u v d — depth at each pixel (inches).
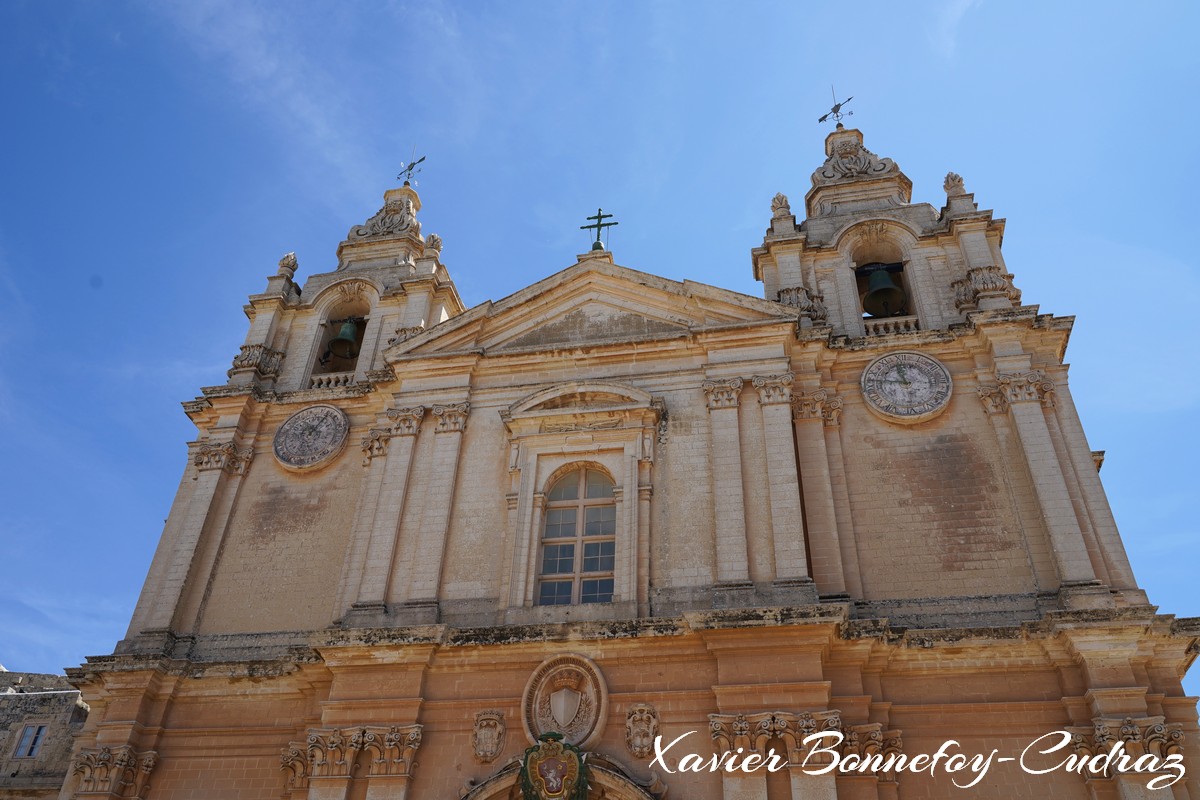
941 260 959.0
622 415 838.5
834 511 786.2
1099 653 651.5
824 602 733.3
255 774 753.0
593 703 682.8
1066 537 725.3
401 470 864.9
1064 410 807.7
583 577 776.9
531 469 829.2
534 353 906.7
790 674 661.3
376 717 708.0
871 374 859.4
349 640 732.0
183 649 834.8
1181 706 637.3
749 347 866.8
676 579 746.8
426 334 951.0
